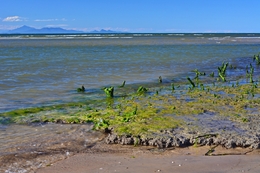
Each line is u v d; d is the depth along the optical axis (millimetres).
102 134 9805
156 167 7328
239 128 9789
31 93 15992
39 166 7496
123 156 8094
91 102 14047
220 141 8828
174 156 8047
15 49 48000
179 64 29172
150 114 11297
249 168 7223
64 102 14141
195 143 8820
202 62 31016
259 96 14695
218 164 7469
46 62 29547
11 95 15477
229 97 14398
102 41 82125
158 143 8742
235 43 70438
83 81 19594
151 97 14555
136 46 58062
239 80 20359
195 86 17984
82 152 8391
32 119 11375
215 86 17781
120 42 75812
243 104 12898
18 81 19188
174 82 19688
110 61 30812
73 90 16891
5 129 10344
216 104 12969
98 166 7438
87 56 36156
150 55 38031
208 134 9156
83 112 12180
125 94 15844
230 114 11383
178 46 58344
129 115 11227
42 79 20062
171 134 9211
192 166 7363
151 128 9672
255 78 21188
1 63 28406
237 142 8711
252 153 8227
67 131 10141
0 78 20062
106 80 20094
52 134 9859
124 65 27750
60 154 8242
